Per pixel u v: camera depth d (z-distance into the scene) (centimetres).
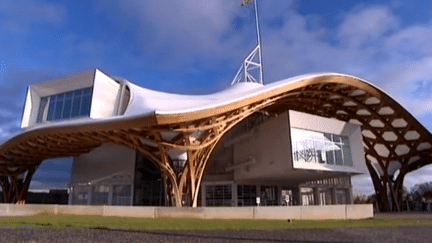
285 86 2978
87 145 3566
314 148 2948
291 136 2838
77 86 3397
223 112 2569
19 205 1870
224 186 3903
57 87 3491
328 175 3353
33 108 3544
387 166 5016
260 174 3244
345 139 3209
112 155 3944
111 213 1836
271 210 1791
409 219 2081
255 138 3397
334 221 1752
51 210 1930
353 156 3195
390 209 5012
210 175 3956
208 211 1753
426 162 4675
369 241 1002
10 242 828
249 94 2716
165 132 2561
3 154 3703
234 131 4159
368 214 2069
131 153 3834
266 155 3161
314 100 3866
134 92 3125
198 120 2494
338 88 3662
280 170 2927
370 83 3575
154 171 3928
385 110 4022
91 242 852
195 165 2989
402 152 4759
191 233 1077
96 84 3181
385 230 1332
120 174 3812
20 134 2955
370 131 4616
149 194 3809
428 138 4197
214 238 970
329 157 3023
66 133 2653
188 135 2566
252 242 912
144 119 2158
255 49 4766
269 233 1130
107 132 2573
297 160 2805
